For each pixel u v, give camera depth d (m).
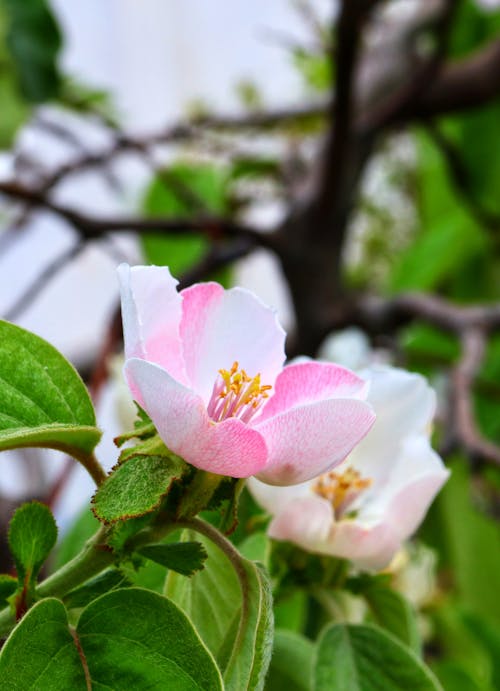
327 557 0.33
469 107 0.73
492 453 0.54
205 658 0.26
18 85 0.76
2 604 0.28
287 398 0.28
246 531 0.35
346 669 0.33
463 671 0.47
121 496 0.26
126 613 0.27
